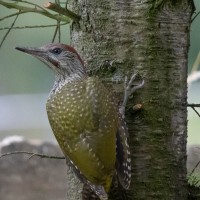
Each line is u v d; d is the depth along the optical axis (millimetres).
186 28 11477
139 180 11383
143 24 11281
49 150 17031
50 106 11586
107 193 10914
